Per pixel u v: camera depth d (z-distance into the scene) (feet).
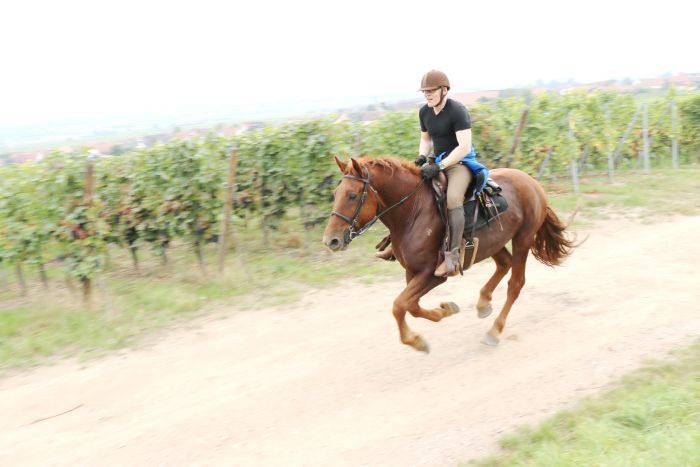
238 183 33.22
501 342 20.04
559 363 18.02
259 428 15.89
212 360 20.56
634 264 27.25
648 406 14.12
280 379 18.65
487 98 50.24
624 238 32.40
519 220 20.04
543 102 46.14
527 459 13.01
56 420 17.03
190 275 30.58
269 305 25.88
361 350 20.38
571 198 42.47
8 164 29.66
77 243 25.26
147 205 30.86
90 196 25.67
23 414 17.46
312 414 16.43
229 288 28.12
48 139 233.76
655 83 134.51
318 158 32.81
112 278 31.60
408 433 15.05
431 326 21.98
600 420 14.02
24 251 27.09
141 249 37.88
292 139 32.89
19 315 25.55
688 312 20.83
